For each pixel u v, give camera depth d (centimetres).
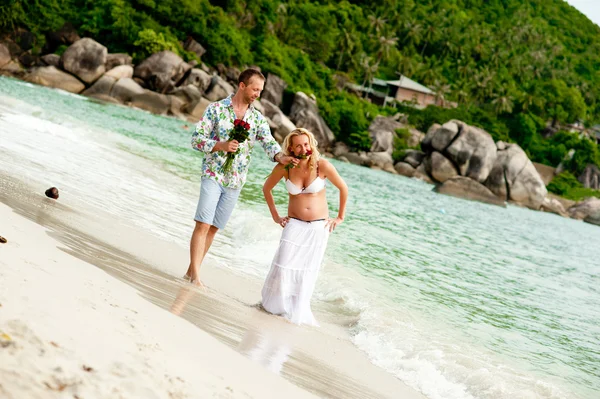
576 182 9238
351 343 603
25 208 636
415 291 951
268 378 382
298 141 617
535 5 16650
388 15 11962
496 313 946
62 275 390
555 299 1209
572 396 593
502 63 12825
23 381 251
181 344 366
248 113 641
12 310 301
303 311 618
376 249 1262
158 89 5553
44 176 927
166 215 961
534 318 976
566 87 12769
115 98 5209
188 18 6894
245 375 366
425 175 6159
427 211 2733
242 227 1047
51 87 5141
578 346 846
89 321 328
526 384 589
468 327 804
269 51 7769
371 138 6850
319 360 498
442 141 6078
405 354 603
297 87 7212
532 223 3909
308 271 620
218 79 5809
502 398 534
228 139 626
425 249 1464
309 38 9575
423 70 11506
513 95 11794
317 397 385
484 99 11644
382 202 2564
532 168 6056
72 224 652
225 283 683
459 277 1193
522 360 702
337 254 1095
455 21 12744
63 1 6275
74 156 1258
